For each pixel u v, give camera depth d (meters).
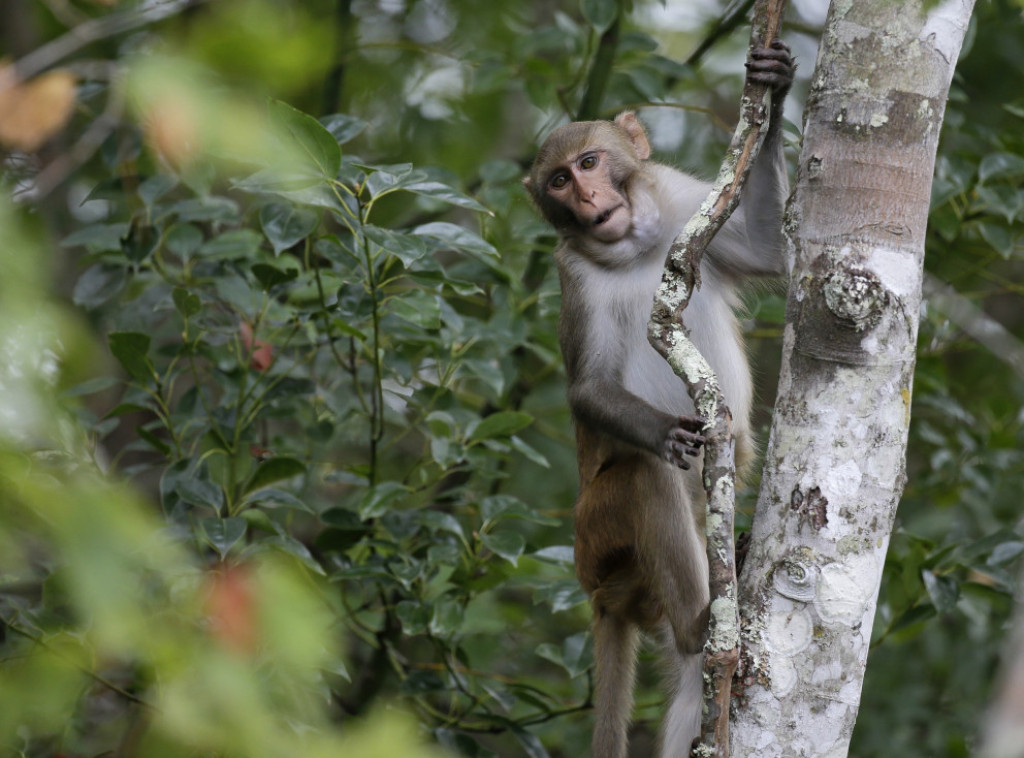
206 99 4.03
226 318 11.92
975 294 13.19
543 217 11.09
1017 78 16.48
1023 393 14.91
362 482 11.48
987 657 12.73
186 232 11.38
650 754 13.91
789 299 7.04
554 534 14.34
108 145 11.10
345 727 9.39
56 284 11.71
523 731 10.88
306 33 4.20
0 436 4.15
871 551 6.75
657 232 10.57
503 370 12.41
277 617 4.48
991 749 4.28
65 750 8.52
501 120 17.78
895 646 13.37
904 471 6.89
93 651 7.64
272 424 14.73
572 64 15.01
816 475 6.78
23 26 12.07
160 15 5.93
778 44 7.97
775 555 6.80
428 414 11.25
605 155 10.60
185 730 4.42
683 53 19.09
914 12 6.89
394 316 11.00
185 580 7.48
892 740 12.60
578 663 10.76
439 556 10.69
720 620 6.68
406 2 16.83
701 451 9.04
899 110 6.86
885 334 6.80
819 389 6.85
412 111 17.02
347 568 10.48
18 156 5.91
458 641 12.05
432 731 10.57
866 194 6.85
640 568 9.85
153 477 13.12
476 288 10.16
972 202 12.84
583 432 10.83
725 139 18.09
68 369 4.71
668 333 7.39
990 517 13.56
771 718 6.65
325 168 8.70
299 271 11.51
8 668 5.39
